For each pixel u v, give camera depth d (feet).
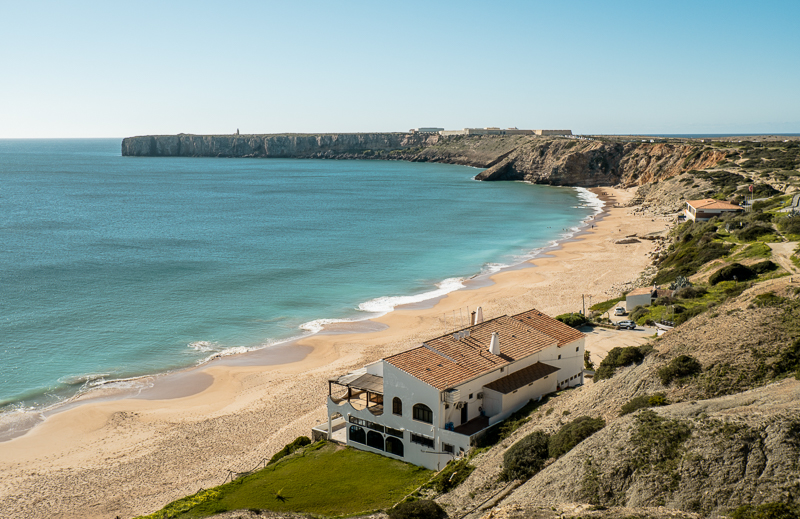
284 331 217.77
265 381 174.09
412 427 119.03
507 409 123.13
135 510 112.57
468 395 120.37
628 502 75.41
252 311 239.91
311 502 106.11
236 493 111.14
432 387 114.73
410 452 119.75
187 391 168.96
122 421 150.82
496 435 115.03
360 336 210.59
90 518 110.63
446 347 130.11
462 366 123.85
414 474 115.03
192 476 124.98
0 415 153.17
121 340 206.39
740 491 69.36
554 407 117.50
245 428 146.30
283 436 140.67
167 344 203.72
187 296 258.16
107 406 158.40
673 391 99.81
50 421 150.30
